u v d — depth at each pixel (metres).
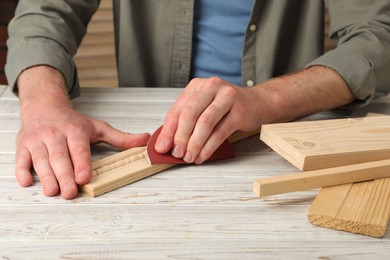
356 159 0.81
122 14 1.35
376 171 0.78
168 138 0.83
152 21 1.36
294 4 1.34
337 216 0.67
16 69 1.07
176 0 1.31
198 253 0.63
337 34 1.24
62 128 0.87
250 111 0.90
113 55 2.10
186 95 0.90
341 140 0.84
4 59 1.99
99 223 0.68
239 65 1.37
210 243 0.65
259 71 1.36
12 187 0.77
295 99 0.99
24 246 0.63
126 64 1.40
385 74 1.11
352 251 0.64
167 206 0.73
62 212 0.71
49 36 1.14
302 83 1.02
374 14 1.15
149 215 0.70
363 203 0.71
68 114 0.91
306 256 0.63
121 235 0.66
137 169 0.80
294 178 0.74
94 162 0.82
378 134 0.87
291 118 1.01
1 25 1.95
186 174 0.83
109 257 0.62
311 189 0.78
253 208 0.73
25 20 1.17
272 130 0.86
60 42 1.15
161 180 0.81
